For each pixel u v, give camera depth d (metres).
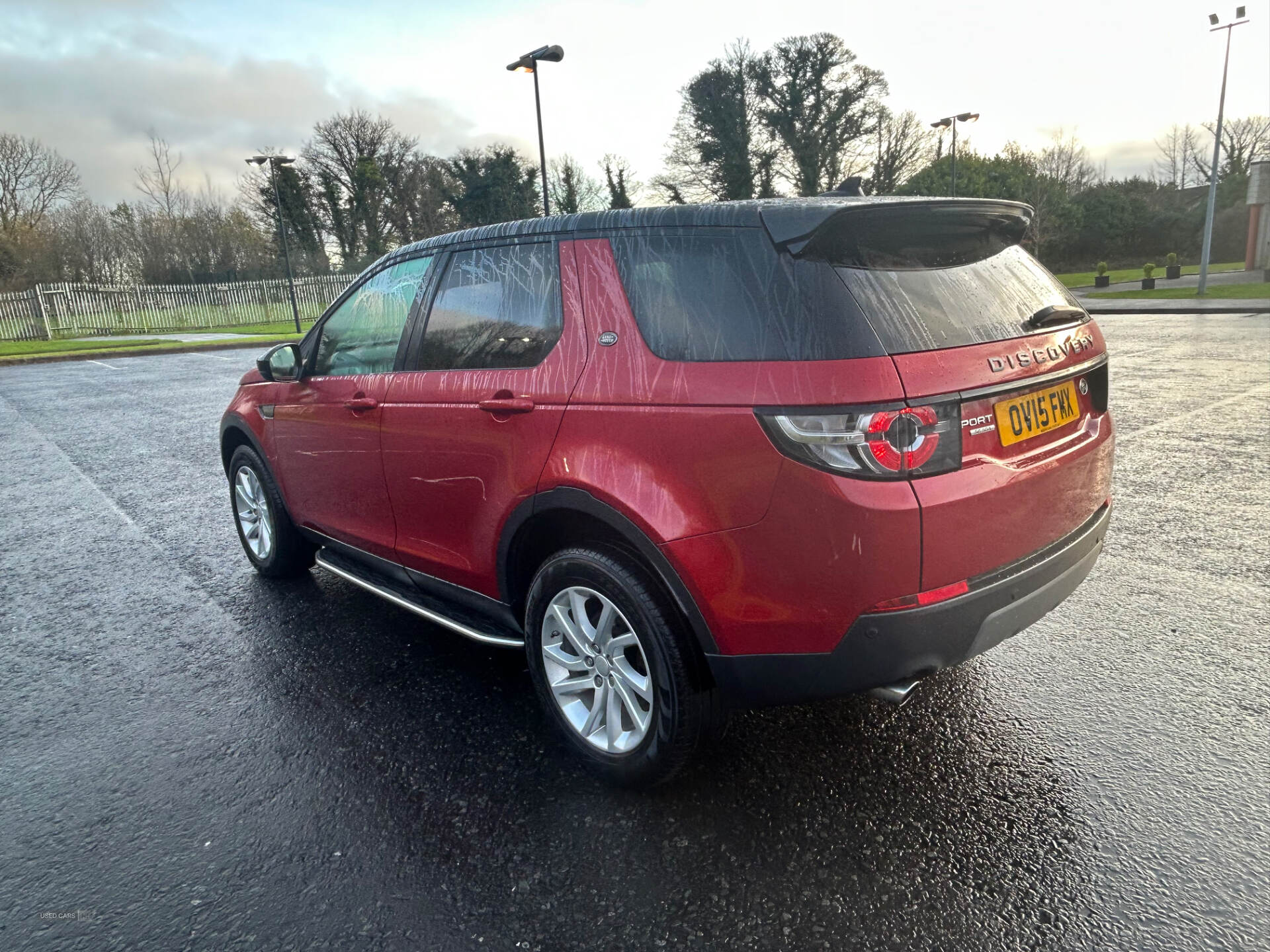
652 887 2.11
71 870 2.25
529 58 19.83
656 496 2.18
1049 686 3.02
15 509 6.19
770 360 2.02
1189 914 1.94
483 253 2.90
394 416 3.09
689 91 48.59
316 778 2.64
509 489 2.60
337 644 3.66
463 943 1.95
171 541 5.27
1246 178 53.84
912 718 2.84
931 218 2.29
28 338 29.48
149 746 2.88
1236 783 2.41
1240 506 5.01
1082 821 2.28
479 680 3.28
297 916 2.05
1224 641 3.31
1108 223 51.59
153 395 12.74
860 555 1.94
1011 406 2.21
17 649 3.72
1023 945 1.87
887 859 2.17
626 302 2.37
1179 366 10.97
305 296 36.38
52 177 46.34
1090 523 2.56
